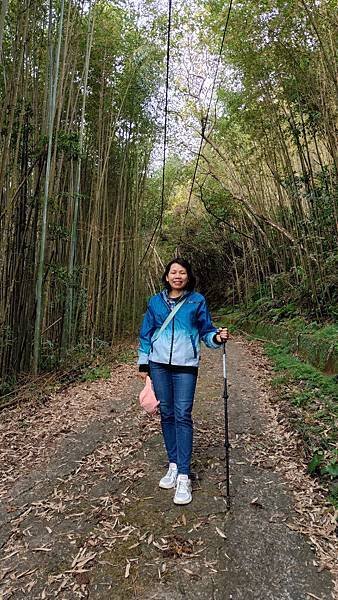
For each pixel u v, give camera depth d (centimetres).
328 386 461
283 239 911
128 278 1022
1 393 513
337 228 614
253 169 955
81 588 206
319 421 374
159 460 334
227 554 223
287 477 297
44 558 229
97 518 261
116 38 701
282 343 735
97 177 753
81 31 650
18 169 530
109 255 862
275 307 944
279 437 366
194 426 403
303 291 753
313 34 557
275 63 632
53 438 395
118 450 358
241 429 390
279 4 557
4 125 502
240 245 1301
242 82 727
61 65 584
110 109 754
